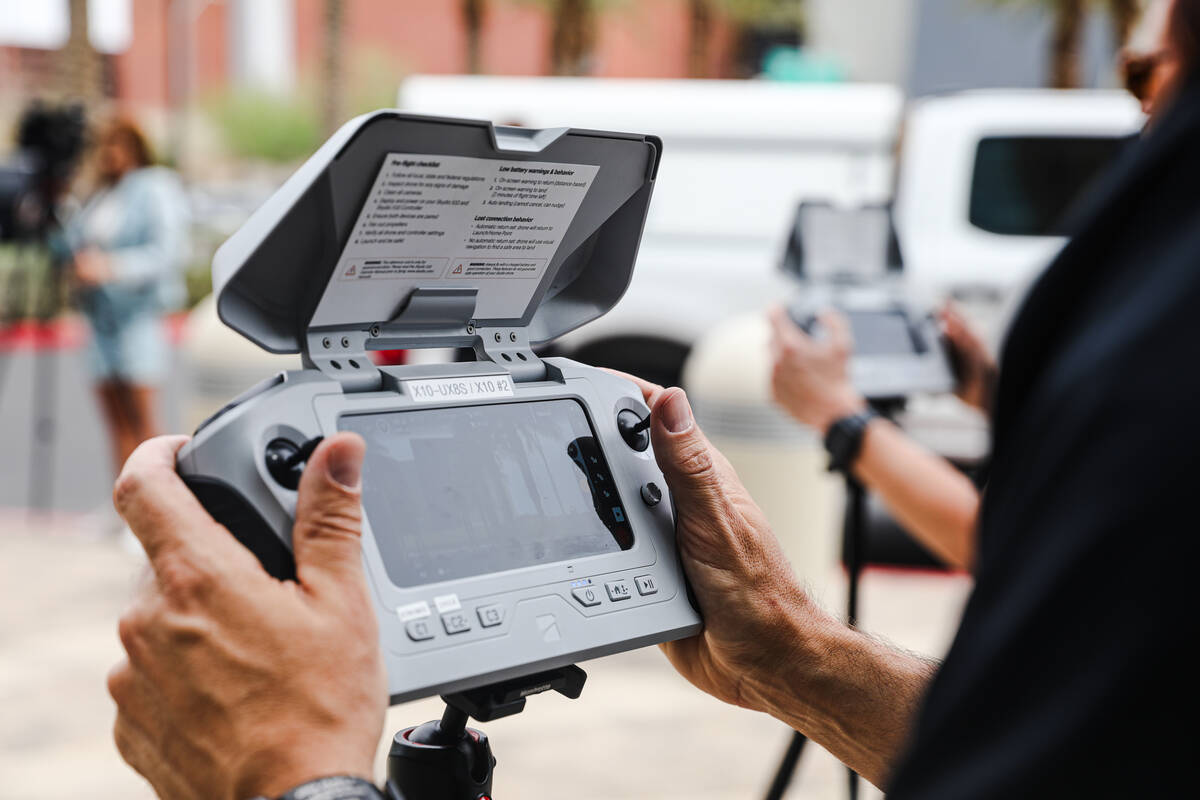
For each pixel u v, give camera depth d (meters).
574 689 0.88
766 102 5.46
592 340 5.54
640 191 1.01
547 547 0.88
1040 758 0.42
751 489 3.90
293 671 0.69
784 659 1.00
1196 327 0.41
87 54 17.61
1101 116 5.18
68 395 9.06
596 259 1.07
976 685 0.45
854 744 1.01
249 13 21.94
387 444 0.84
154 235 4.85
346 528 0.74
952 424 5.20
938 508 1.89
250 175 21.30
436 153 0.83
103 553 4.89
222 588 0.70
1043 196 5.16
